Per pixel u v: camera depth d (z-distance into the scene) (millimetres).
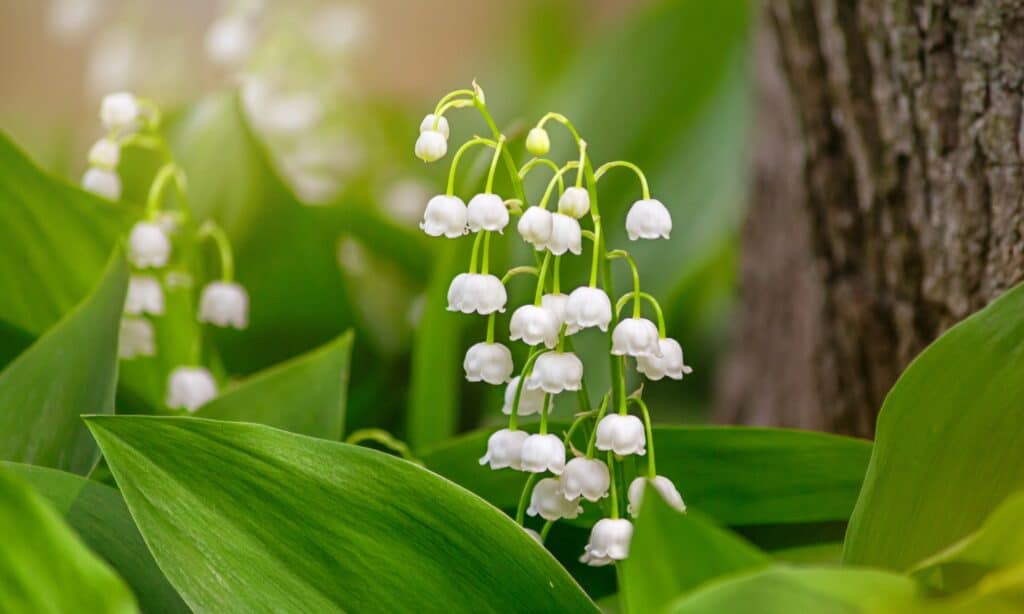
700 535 541
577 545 644
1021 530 552
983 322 573
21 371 613
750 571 540
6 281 685
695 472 623
